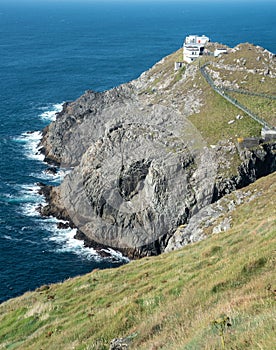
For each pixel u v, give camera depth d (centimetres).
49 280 7156
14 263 7575
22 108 16888
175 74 13050
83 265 7612
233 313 1827
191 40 15275
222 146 8612
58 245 8194
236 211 6159
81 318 2981
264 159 8431
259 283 2212
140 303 2784
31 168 11544
